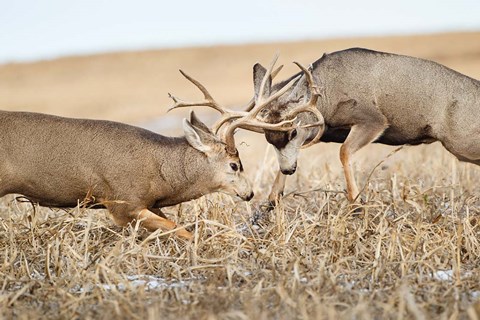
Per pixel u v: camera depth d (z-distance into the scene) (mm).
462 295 25516
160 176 33000
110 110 122500
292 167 36969
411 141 38781
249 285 26812
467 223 31578
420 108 37625
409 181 38938
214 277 27344
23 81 178625
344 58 37938
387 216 33906
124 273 28828
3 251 30609
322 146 62781
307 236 30828
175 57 195375
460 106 37656
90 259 29906
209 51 198500
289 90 36906
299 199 38844
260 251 29703
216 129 34250
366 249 30094
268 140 36938
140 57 197500
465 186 41344
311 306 24062
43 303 25766
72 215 33125
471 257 30297
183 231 32250
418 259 28781
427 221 33812
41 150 31578
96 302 25734
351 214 34125
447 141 38125
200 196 34219
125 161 32281
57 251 28688
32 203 33062
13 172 31484
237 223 35750
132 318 23797
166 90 152250
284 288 25453
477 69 145750
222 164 33875
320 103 37469
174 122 102750
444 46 181750
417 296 25516
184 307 24422
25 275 28656
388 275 27812
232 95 135000
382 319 23391
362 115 37719
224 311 24125
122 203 32562
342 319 22781
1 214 36375
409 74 37500
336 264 27781
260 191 41219
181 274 29047
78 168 31875
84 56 199750
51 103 137625
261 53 193500
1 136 31328
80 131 32125
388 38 197625
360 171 41906
